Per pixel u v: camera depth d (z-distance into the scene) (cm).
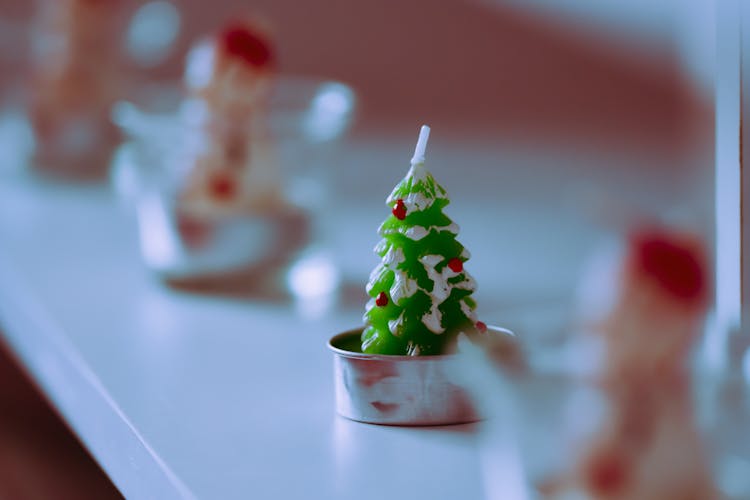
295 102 59
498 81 145
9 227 71
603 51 141
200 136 53
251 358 44
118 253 62
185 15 136
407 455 35
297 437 36
